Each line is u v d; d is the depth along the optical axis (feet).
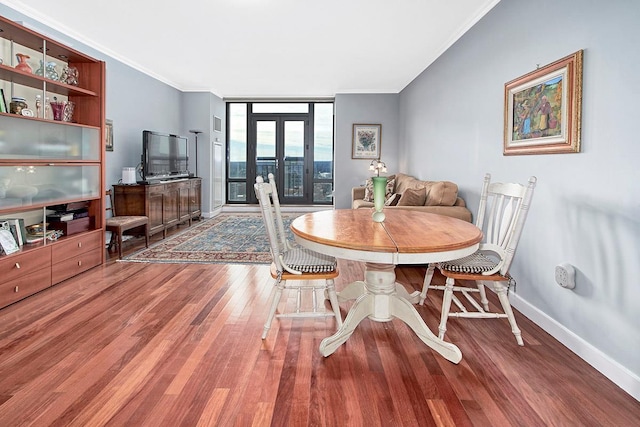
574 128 7.46
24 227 10.61
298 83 22.98
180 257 14.55
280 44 15.47
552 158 8.30
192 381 6.31
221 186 28.04
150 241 17.56
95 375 6.43
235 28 13.71
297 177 29.25
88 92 12.48
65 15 12.66
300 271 7.85
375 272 7.87
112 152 17.10
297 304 8.92
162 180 19.42
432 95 17.75
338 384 6.28
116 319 8.73
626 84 6.26
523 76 9.40
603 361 6.66
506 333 8.29
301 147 29.01
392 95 25.25
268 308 9.53
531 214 9.09
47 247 10.71
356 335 8.11
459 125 14.16
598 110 6.90
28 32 10.21
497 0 10.96
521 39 9.62
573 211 7.58
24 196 10.28
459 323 8.82
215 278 11.96
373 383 6.31
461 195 13.93
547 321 8.34
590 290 7.09
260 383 6.27
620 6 6.36
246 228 20.98
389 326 8.58
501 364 6.96
